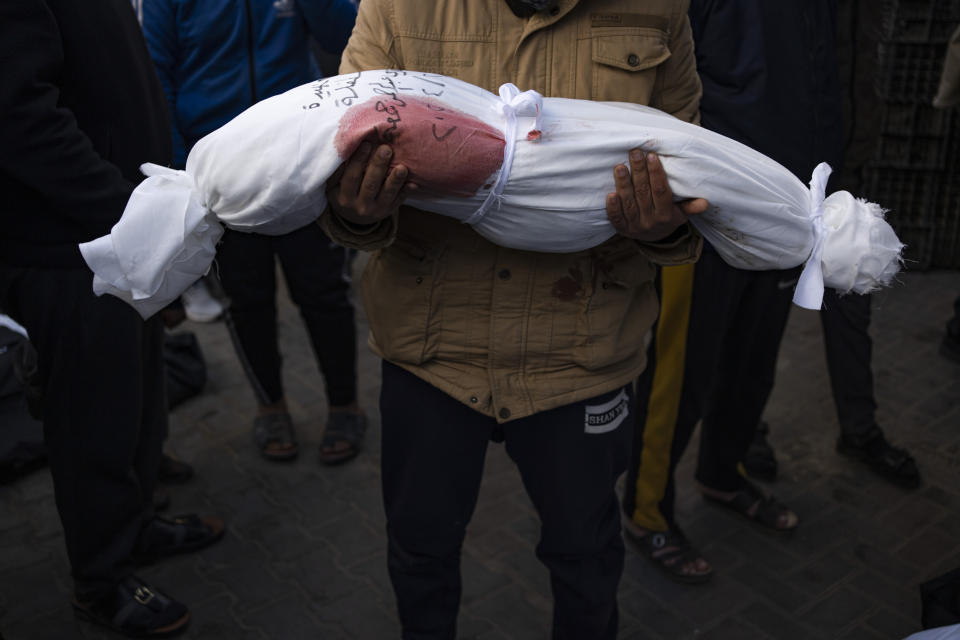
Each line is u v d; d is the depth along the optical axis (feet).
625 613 8.66
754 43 7.45
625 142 4.89
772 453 10.80
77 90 6.77
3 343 10.90
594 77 5.45
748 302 8.71
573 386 5.90
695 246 5.46
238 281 10.25
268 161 4.76
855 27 9.64
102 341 7.19
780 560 9.41
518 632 8.43
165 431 8.93
